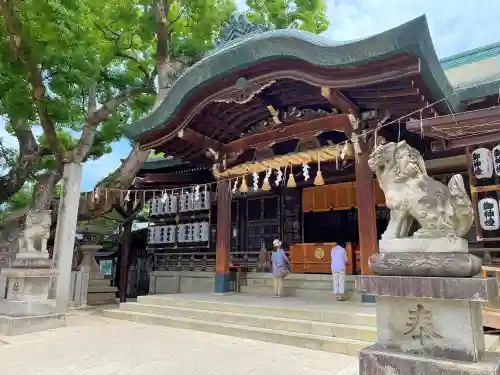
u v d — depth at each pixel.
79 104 15.92
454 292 3.36
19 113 12.75
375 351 3.77
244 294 11.77
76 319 10.20
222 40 11.97
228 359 5.96
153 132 10.75
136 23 14.24
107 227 17.00
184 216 16.92
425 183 4.07
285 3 16.56
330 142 10.65
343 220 15.00
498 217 8.48
